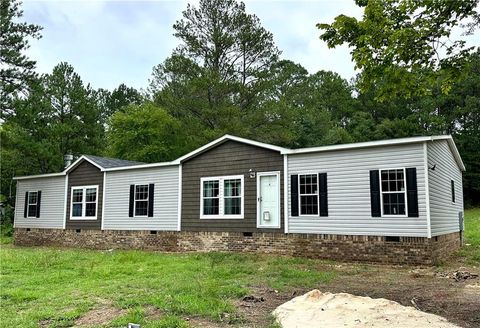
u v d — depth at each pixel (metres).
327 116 36.53
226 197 16.03
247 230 15.31
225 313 6.65
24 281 10.11
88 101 31.97
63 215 20.81
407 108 39.66
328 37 8.32
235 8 29.56
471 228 22.36
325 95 43.81
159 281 9.66
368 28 7.77
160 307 6.98
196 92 28.59
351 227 13.09
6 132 24.36
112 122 33.22
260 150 15.41
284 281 9.66
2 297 8.36
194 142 28.50
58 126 28.44
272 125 29.03
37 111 23.28
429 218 11.77
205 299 7.50
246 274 10.82
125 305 7.24
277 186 14.91
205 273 10.81
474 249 15.45
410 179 12.16
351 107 42.19
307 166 14.27
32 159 27.69
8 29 21.22
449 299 7.46
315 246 13.74
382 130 36.53
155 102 32.19
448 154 15.11
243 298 7.71
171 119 30.17
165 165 17.58
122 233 18.59
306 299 7.16
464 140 35.88
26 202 22.53
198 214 16.58
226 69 29.55
